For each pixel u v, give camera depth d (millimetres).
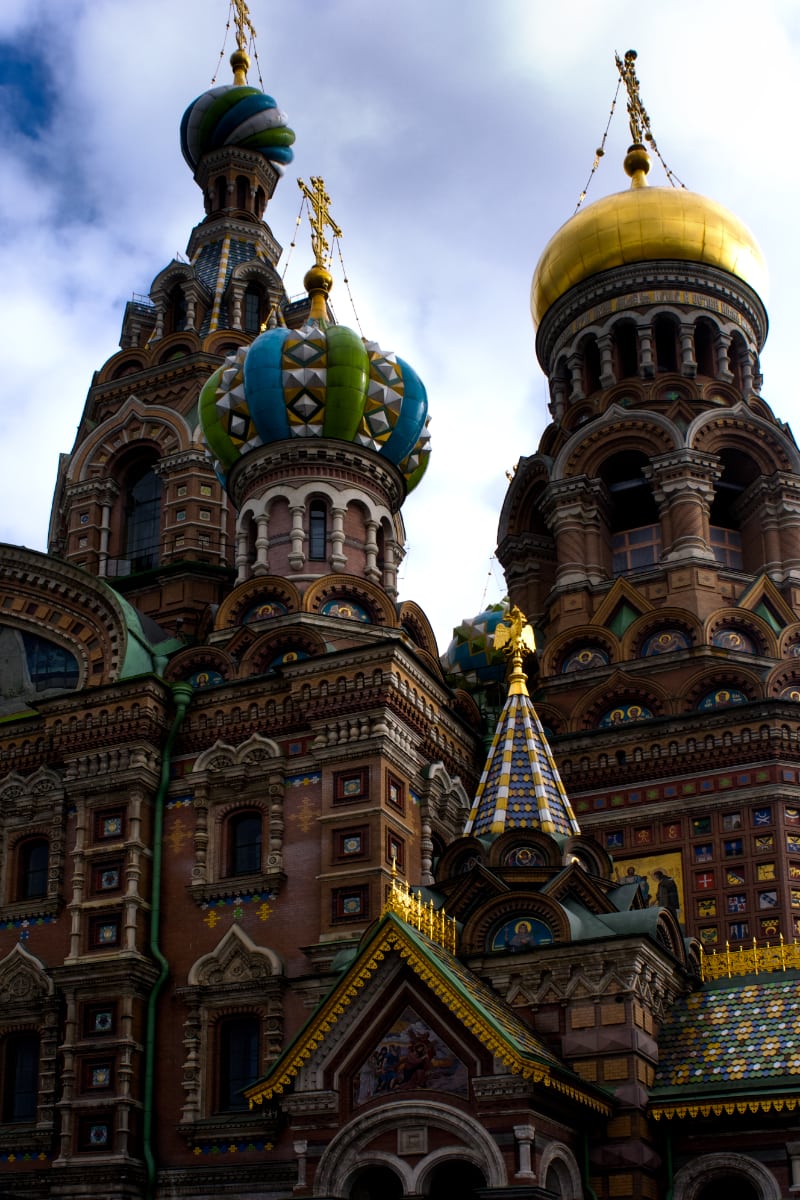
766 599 39344
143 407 45594
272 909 31688
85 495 45156
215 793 33375
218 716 33906
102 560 44312
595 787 36719
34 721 35281
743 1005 27812
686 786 35844
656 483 41000
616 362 44281
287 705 33312
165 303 48312
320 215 43938
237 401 39688
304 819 32281
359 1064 25344
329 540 38219
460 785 34875
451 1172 26547
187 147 53219
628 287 44406
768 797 34906
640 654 38656
